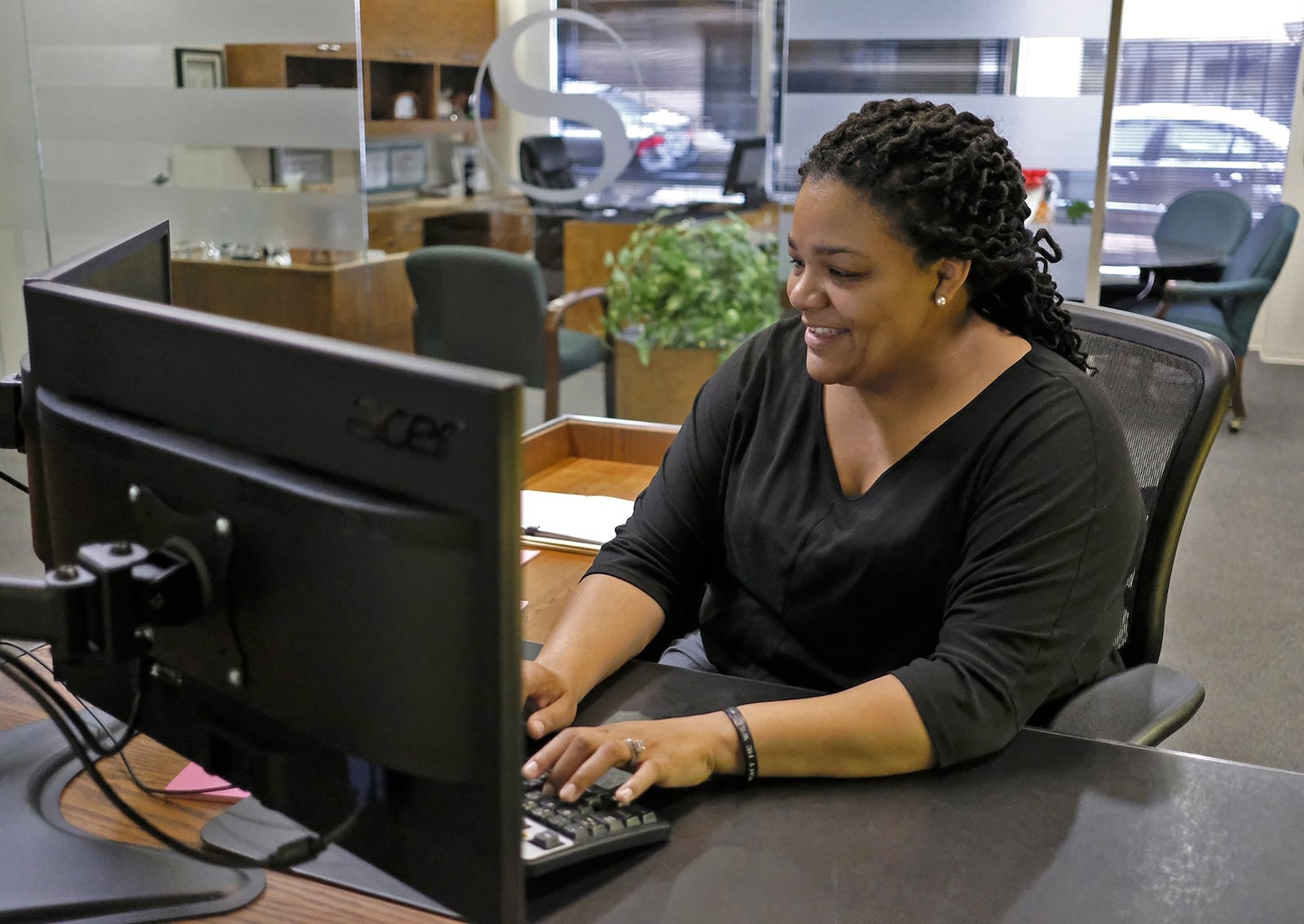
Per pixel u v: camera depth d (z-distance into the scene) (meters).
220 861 0.72
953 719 0.99
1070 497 1.07
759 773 0.96
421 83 5.21
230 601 0.70
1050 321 1.18
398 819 0.67
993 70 2.97
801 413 1.24
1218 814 0.92
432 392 0.58
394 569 0.61
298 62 3.70
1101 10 2.86
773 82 4.62
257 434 0.68
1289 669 2.89
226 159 3.86
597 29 4.60
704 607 1.36
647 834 0.87
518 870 0.64
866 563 1.16
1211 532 3.85
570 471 1.98
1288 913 0.80
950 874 0.84
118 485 0.77
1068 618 1.07
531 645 1.23
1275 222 4.83
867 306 1.08
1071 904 0.80
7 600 0.68
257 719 0.73
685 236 3.95
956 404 1.14
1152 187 6.68
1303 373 6.16
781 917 0.79
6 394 1.12
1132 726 1.15
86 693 0.89
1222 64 6.41
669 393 3.96
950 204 1.05
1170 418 1.36
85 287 0.90
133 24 3.81
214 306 4.01
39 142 4.00
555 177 4.71
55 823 0.91
